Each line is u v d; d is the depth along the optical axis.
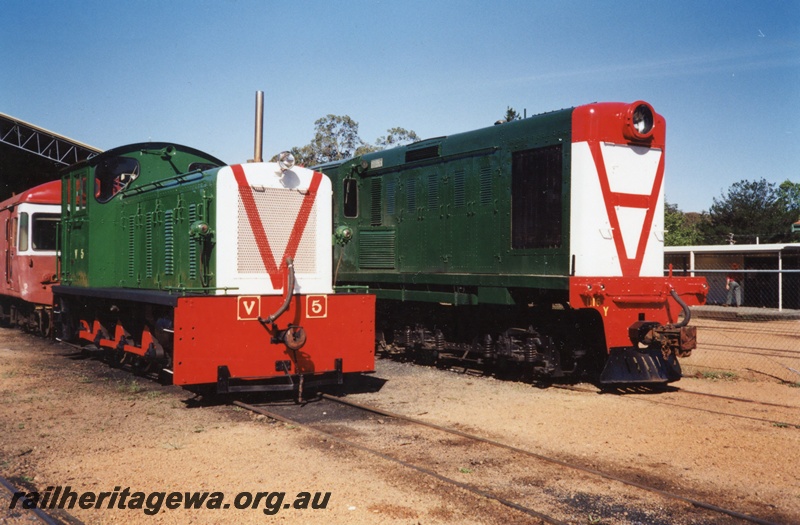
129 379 8.77
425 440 5.86
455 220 9.81
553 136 8.39
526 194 8.74
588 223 7.98
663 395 8.06
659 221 8.54
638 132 8.20
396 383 8.81
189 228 7.86
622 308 8.00
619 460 5.32
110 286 10.09
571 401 7.61
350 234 7.96
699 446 5.72
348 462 5.14
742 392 8.31
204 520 4.03
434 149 10.19
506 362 9.18
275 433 6.01
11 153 25.78
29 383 8.44
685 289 8.37
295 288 7.66
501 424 6.49
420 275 10.13
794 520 4.11
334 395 7.96
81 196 10.48
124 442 5.70
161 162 10.22
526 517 4.08
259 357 7.10
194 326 6.77
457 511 4.17
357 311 7.72
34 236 12.90
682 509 4.27
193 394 7.83
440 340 10.31
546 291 8.52
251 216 7.46
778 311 19.69
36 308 13.27
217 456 5.29
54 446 5.57
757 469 5.09
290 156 7.62
